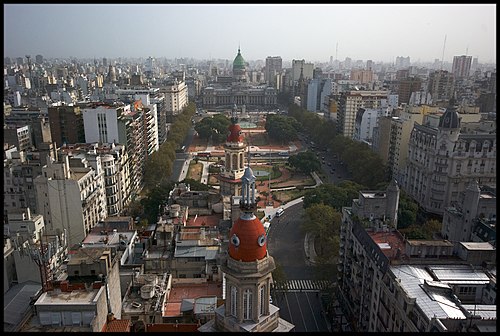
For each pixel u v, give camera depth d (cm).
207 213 16175
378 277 11625
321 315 14525
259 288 7425
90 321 7994
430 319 8675
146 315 9744
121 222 15475
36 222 15175
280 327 7894
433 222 17925
